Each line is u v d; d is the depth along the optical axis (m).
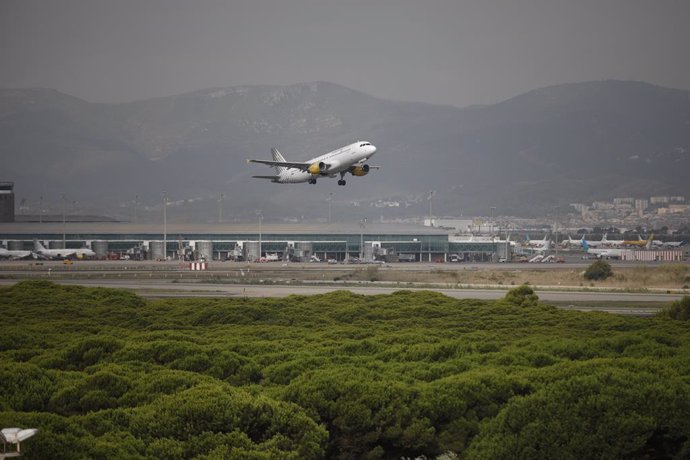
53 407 161.88
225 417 148.12
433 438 162.75
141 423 147.25
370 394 163.75
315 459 150.38
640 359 189.62
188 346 198.25
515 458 151.75
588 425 151.75
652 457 160.75
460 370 194.12
